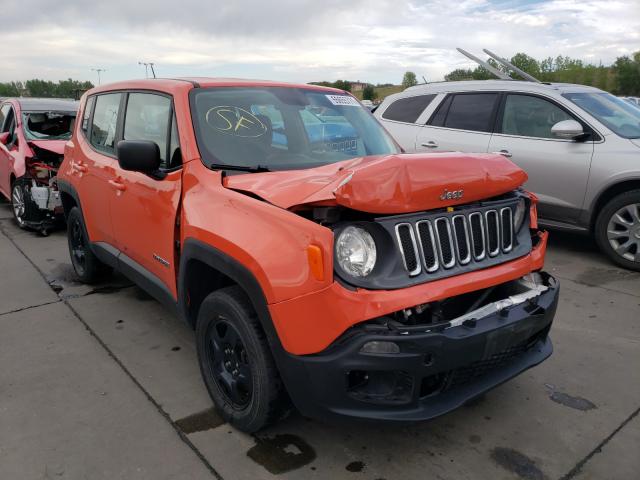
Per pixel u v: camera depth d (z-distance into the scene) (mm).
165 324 4156
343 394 2232
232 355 2760
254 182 2688
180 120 3162
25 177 6742
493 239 2625
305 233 2201
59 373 3408
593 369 3465
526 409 3021
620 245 5371
